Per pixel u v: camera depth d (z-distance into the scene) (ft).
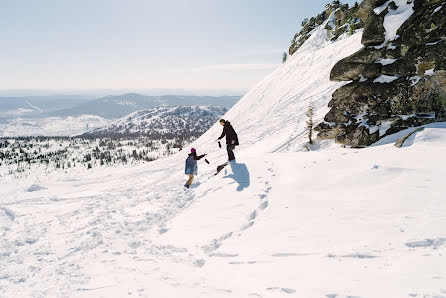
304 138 45.39
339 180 21.13
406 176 18.47
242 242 15.48
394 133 30.68
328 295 8.87
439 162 19.44
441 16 27.86
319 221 15.65
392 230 12.74
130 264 15.62
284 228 15.87
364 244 12.09
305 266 11.35
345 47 108.99
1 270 18.28
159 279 12.85
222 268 13.03
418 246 10.96
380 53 33.47
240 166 31.78
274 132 65.00
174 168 66.08
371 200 16.66
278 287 10.07
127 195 40.93
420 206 14.42
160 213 27.02
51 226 29.37
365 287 8.86
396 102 31.45
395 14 32.89
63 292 13.01
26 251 22.12
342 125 37.78
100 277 14.15
